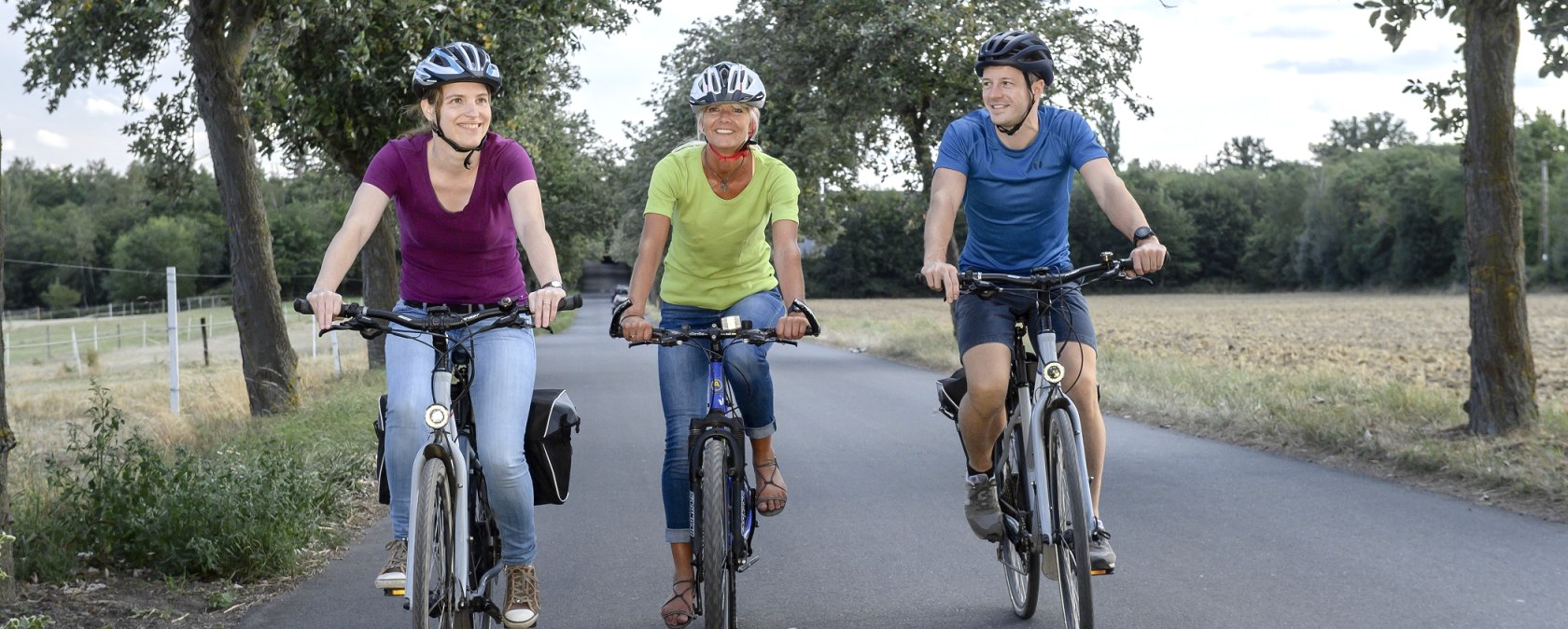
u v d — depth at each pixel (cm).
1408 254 7888
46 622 409
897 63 2069
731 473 417
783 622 480
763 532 650
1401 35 895
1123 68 2084
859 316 5284
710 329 427
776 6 2089
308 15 1241
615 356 2453
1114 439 985
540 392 417
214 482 594
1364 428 905
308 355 2984
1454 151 8650
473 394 389
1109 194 421
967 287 420
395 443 371
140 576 554
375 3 1284
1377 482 754
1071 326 435
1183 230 9662
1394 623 452
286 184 9744
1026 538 436
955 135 447
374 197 380
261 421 1172
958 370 468
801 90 2153
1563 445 788
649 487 814
